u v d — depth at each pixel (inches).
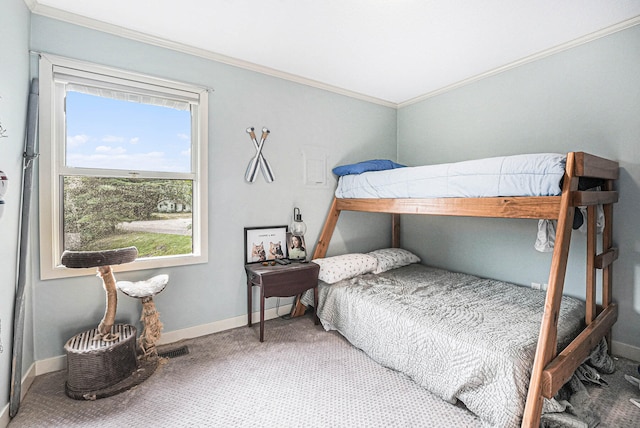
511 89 110.6
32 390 72.7
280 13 79.8
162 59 93.6
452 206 84.1
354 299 97.4
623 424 62.3
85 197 87.1
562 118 98.3
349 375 80.1
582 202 64.9
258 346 95.4
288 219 120.3
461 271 129.2
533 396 55.9
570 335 74.6
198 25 85.7
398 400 70.2
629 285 87.4
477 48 98.5
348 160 137.6
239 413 65.7
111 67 85.6
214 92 102.3
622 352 88.7
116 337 77.5
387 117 150.8
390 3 75.4
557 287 60.3
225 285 106.4
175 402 69.1
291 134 119.9
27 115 73.6
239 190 108.2
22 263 69.4
